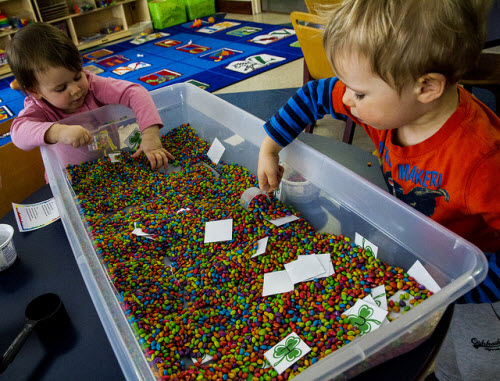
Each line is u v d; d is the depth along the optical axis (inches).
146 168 59.6
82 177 56.3
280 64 139.6
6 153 49.9
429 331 26.5
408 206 32.2
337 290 35.7
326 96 40.8
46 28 51.6
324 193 42.3
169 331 34.2
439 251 30.4
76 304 32.5
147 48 172.4
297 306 35.1
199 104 63.0
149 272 40.6
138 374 23.5
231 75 134.3
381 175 45.8
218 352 32.2
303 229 44.4
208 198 52.3
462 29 24.0
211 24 197.9
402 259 34.8
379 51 24.7
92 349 28.7
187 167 59.3
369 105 28.3
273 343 32.4
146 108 58.7
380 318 31.6
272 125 42.9
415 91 26.5
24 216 43.4
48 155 48.7
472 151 29.6
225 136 58.1
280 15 199.2
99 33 194.7
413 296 33.2
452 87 28.8
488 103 100.1
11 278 35.9
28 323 29.1
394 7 24.0
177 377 29.9
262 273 39.7
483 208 30.0
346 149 51.6
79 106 59.4
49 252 38.5
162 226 46.6
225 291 38.2
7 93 143.5
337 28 26.6
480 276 25.1
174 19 203.3
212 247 43.4
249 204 47.8
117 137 60.8
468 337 38.8
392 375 25.2
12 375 27.5
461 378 43.7
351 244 40.3
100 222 48.0
